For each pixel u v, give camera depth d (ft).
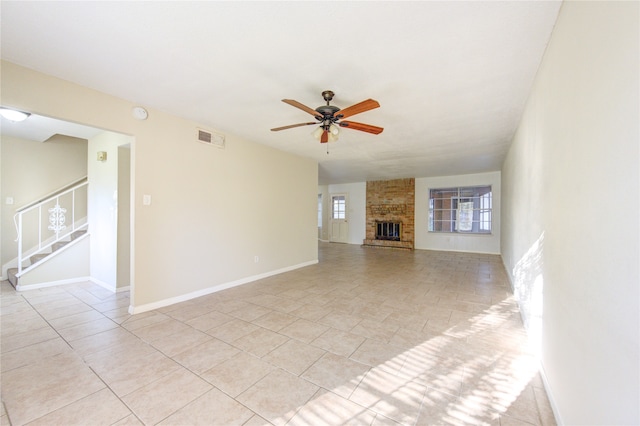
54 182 16.88
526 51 6.61
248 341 8.12
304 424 4.99
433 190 28.17
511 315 10.19
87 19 5.64
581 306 4.11
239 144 14.20
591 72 3.82
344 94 9.02
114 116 9.45
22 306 11.06
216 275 13.16
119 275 13.00
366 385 6.09
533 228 7.91
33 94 7.75
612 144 3.20
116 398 5.64
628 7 2.84
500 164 20.95
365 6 5.19
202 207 12.44
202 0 5.06
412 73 7.68
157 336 8.43
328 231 34.88
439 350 7.62
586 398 3.88
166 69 7.64
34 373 6.48
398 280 15.47
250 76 7.95
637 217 2.67
